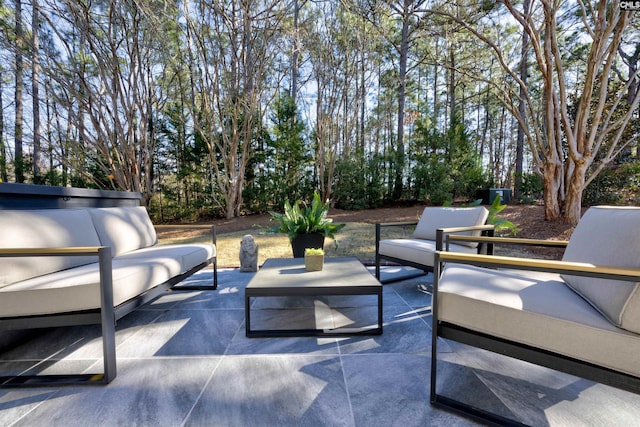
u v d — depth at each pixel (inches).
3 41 240.5
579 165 190.9
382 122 477.1
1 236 58.7
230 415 43.6
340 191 341.1
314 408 45.0
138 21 245.6
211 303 92.3
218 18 258.8
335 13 305.3
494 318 41.9
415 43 331.0
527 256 151.6
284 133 335.0
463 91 526.3
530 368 55.8
